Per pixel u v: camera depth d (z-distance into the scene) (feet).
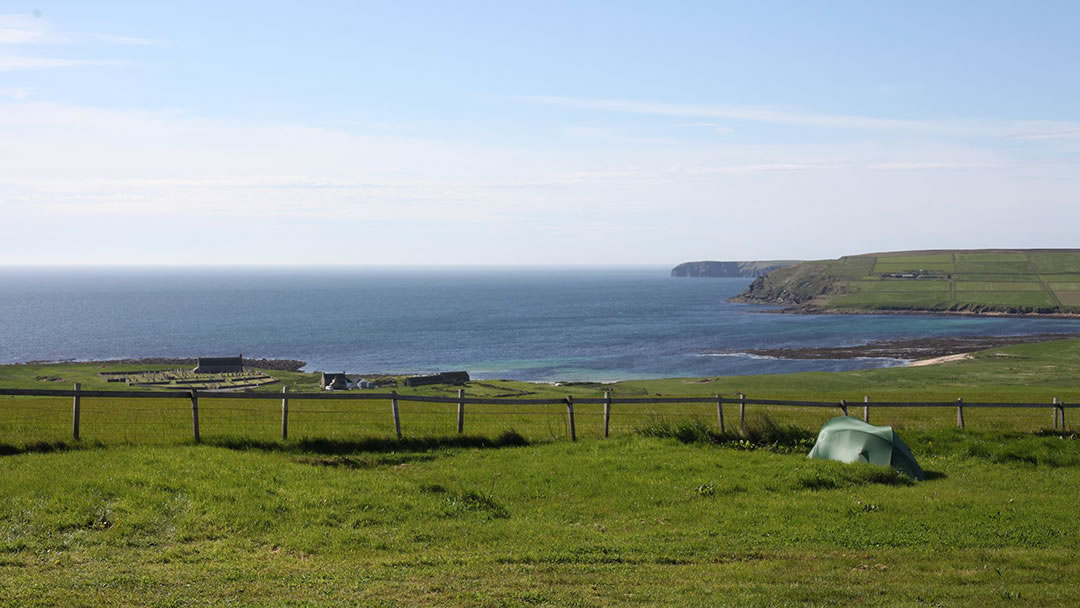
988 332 513.86
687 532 49.88
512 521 51.19
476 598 36.65
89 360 435.94
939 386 242.99
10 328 646.33
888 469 66.85
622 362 390.01
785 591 39.04
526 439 74.90
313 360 429.38
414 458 67.05
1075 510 57.98
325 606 34.73
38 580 36.55
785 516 53.98
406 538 46.44
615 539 47.75
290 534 46.03
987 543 49.67
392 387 292.20
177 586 36.94
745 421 80.12
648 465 65.67
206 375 324.80
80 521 45.55
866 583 40.93
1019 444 79.82
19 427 73.41
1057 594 39.55
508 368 377.09
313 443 68.49
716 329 560.61
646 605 36.50
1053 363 301.02
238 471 56.65
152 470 55.52
